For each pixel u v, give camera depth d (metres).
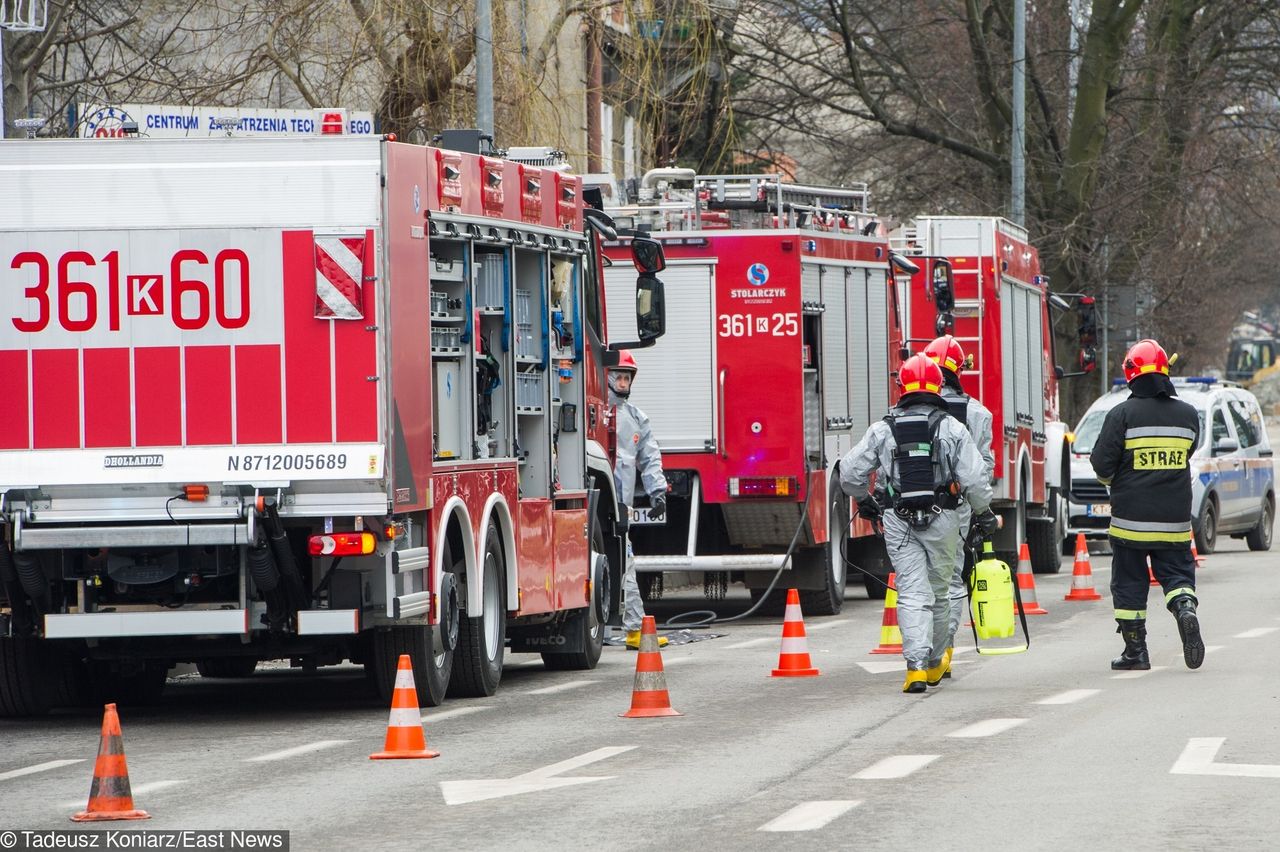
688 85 104.75
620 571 62.50
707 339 72.88
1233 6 149.75
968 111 155.25
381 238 44.72
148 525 44.56
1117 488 53.19
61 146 45.28
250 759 40.44
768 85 149.25
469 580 49.75
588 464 59.16
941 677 52.09
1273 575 91.81
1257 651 57.62
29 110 86.88
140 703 53.00
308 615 44.69
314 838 31.11
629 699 50.53
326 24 87.12
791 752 39.56
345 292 44.62
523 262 54.06
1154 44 152.88
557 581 55.91
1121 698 47.00
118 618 45.16
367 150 44.88
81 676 51.06
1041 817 31.50
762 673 55.59
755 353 72.56
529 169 54.03
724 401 72.75
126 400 44.97
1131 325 149.38
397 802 34.50
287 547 44.53
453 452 48.62
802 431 72.50
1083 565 81.94
